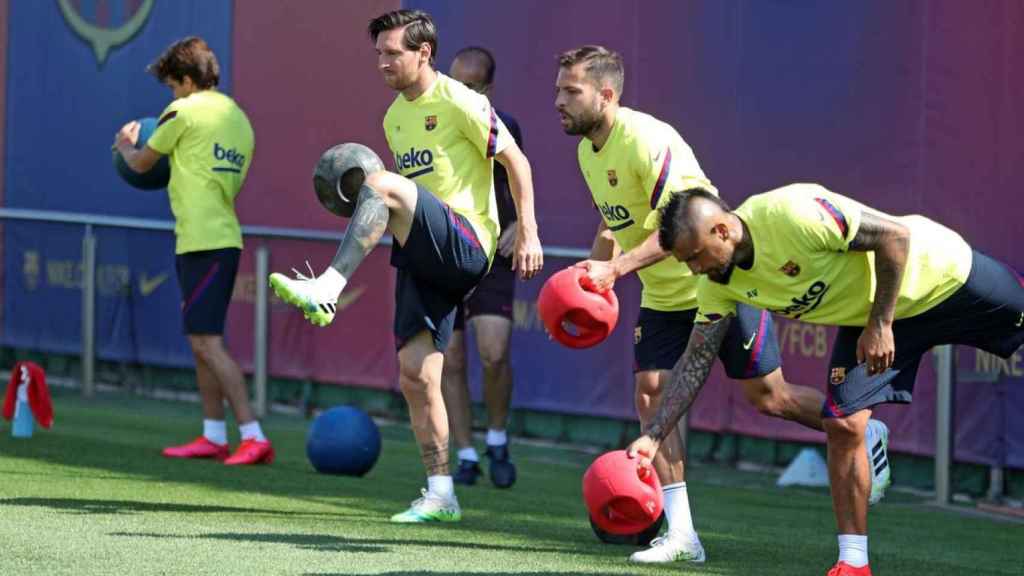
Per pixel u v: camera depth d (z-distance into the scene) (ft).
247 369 100.37
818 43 76.54
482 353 69.67
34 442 76.69
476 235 52.42
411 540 50.26
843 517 44.52
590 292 47.11
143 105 108.58
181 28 106.83
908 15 73.26
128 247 104.06
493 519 57.36
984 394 70.08
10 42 118.62
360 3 96.27
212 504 57.77
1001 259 70.08
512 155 53.06
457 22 91.50
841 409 43.86
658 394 50.75
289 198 100.22
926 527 63.21
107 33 111.24
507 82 88.74
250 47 103.19
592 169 50.16
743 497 71.26
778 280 42.47
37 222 108.88
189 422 92.22
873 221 41.60
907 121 73.41
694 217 41.52
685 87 81.76
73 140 113.80
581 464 81.92
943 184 72.23
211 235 72.38
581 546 50.67
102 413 95.45
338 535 50.60
